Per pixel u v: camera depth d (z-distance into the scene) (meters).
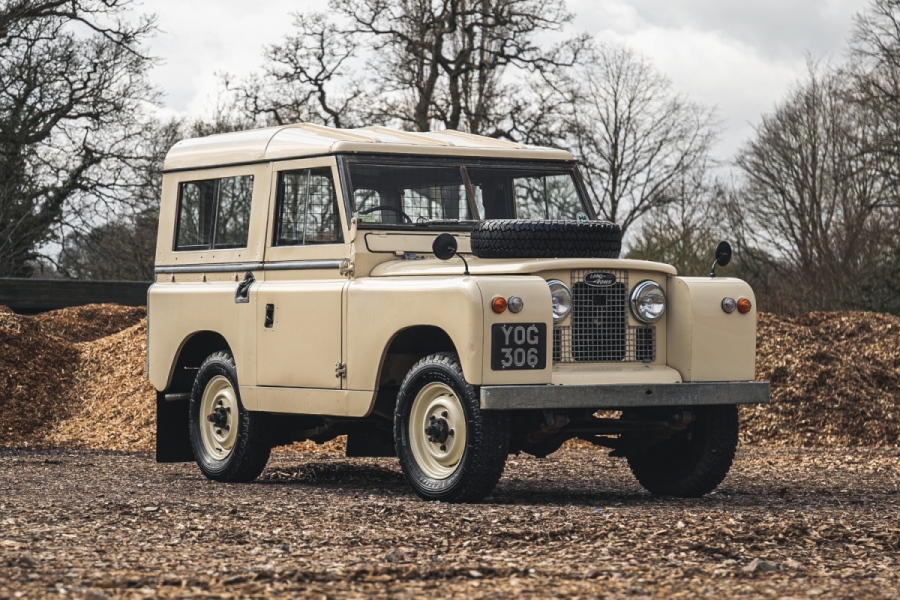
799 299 39.03
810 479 10.22
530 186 9.37
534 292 7.68
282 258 9.23
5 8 30.64
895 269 32.94
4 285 21.48
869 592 5.03
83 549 5.84
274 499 8.09
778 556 5.91
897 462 11.73
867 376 15.85
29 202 31.23
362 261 8.56
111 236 35.66
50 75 31.81
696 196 42.25
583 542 6.20
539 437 8.18
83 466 11.23
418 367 8.12
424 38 36.41
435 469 8.10
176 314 10.25
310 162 9.06
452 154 9.12
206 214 10.12
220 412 9.86
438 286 7.79
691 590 5.03
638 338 8.27
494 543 6.14
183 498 8.10
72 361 16.30
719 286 8.40
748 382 8.34
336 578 5.17
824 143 41.38
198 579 5.09
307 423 10.07
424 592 4.93
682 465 8.94
